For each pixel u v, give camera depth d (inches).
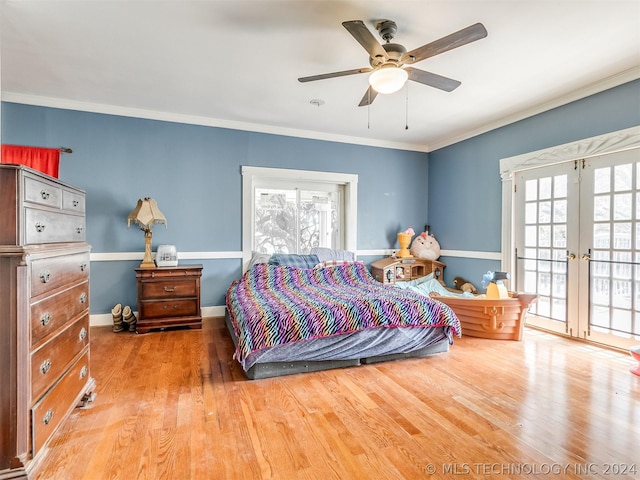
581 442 66.4
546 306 144.4
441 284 186.5
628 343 116.9
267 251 180.1
